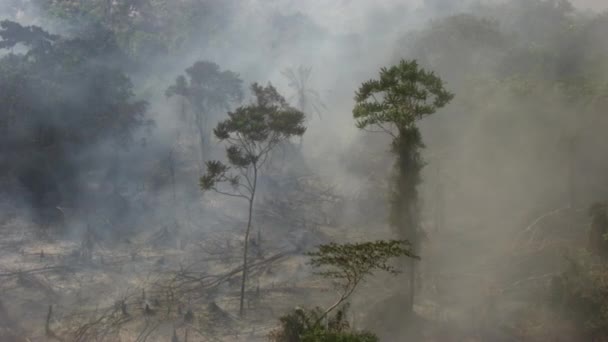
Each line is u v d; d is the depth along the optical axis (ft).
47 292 148.46
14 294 147.54
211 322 130.31
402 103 124.88
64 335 123.95
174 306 139.74
